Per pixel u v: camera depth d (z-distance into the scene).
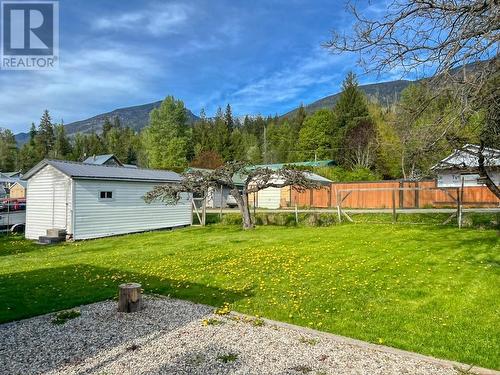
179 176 23.45
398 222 17.33
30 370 4.21
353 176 34.88
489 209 17.48
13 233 21.06
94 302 6.91
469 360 4.38
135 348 4.79
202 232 18.33
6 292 7.63
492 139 7.64
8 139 87.19
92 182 18.02
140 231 20.17
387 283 7.62
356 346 4.82
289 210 23.80
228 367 4.25
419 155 7.47
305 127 54.88
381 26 6.63
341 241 12.95
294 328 5.44
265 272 8.88
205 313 6.18
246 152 71.06
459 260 9.31
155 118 66.44
